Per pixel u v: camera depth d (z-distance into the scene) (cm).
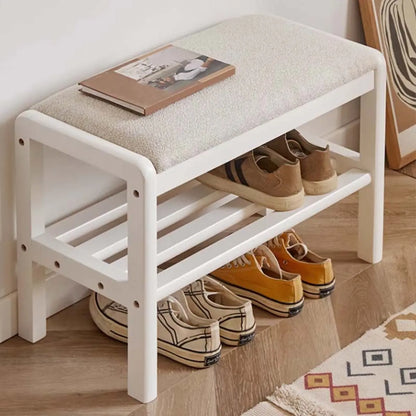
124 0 241
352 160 264
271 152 247
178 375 232
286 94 228
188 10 259
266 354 240
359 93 249
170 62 233
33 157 223
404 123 320
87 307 257
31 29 223
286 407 224
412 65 319
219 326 240
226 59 239
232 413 222
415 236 289
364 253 276
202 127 212
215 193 247
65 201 246
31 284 236
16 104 227
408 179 317
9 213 236
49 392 228
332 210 300
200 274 225
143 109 213
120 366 237
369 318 255
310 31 255
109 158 206
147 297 211
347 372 236
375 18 304
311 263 257
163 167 204
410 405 226
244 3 273
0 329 241
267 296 252
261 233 237
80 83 223
